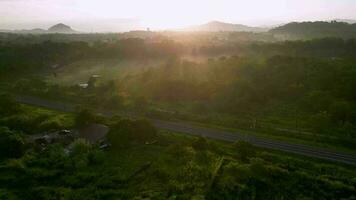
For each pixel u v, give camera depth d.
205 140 68.75
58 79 136.62
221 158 63.81
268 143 72.62
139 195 52.44
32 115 87.00
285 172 57.84
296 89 105.19
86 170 60.03
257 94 100.81
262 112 93.31
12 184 55.16
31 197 52.28
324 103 92.62
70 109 96.81
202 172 58.56
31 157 62.50
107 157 65.12
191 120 87.31
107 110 95.81
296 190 53.66
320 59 129.00
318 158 65.19
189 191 53.69
